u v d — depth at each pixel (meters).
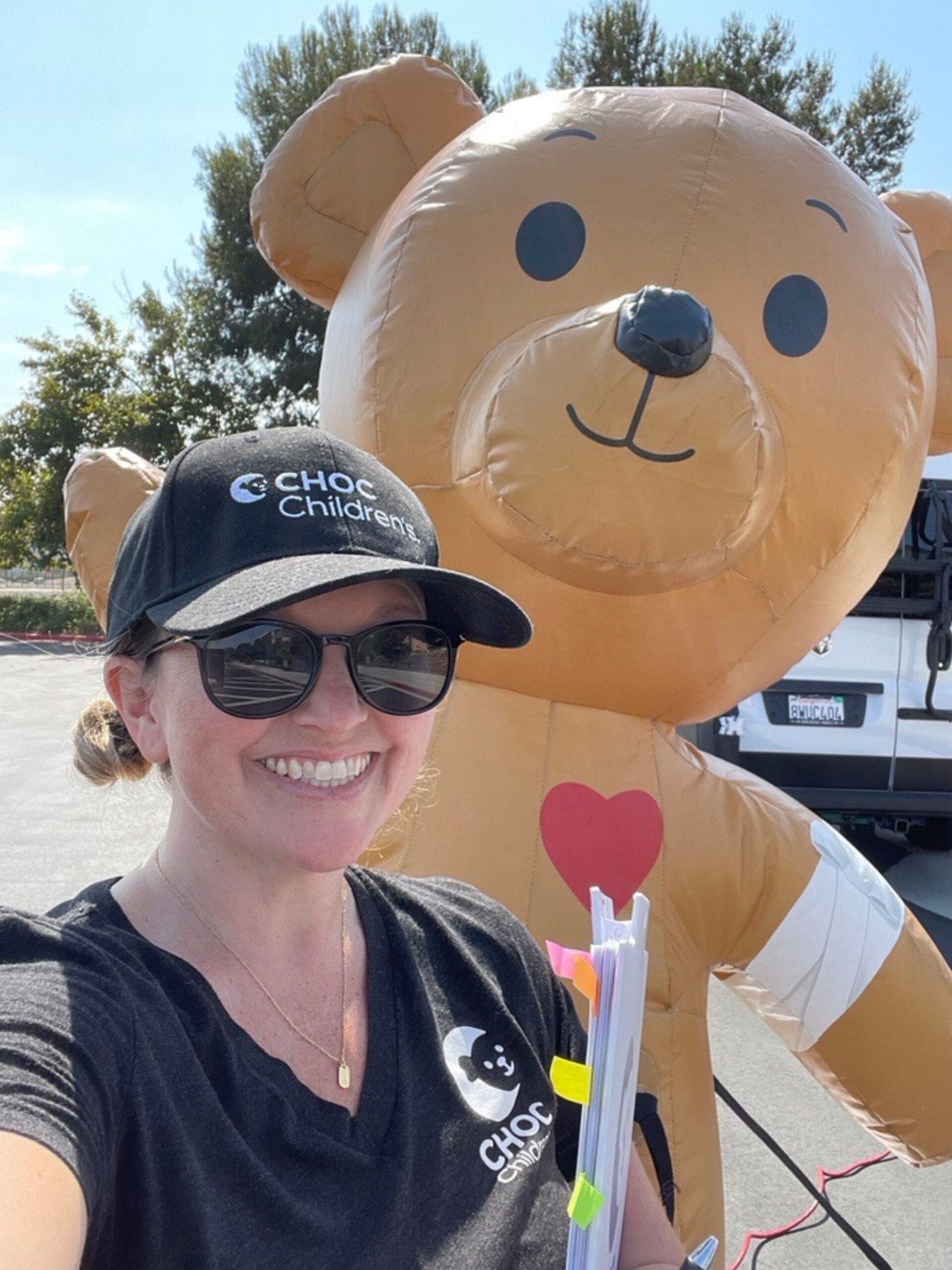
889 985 2.24
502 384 1.95
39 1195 0.81
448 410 2.12
